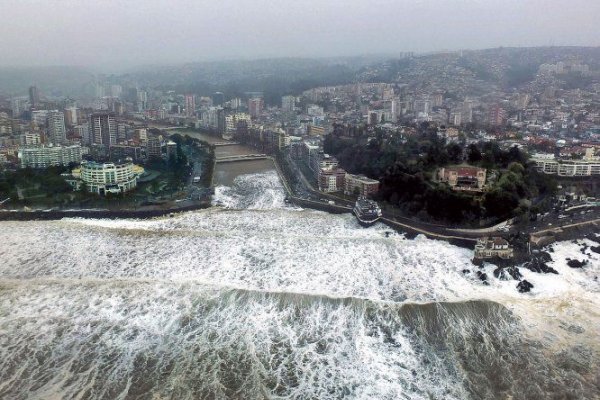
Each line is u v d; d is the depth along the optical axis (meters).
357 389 127.38
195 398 124.19
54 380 130.38
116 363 137.00
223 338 148.12
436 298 174.12
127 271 194.50
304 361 138.25
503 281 190.38
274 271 193.38
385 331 152.25
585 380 131.88
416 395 125.56
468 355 142.38
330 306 162.75
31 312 160.75
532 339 150.12
